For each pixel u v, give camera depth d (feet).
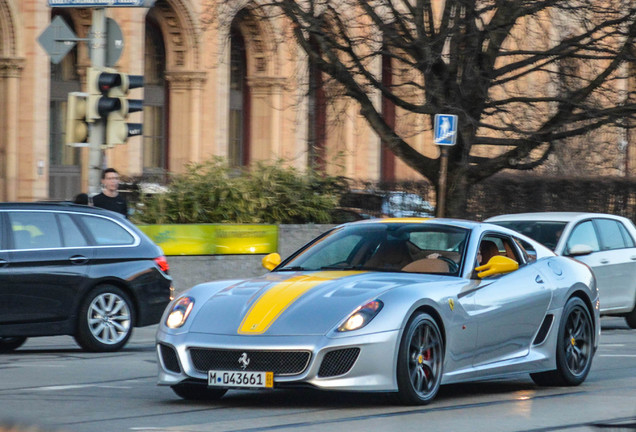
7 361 107.86
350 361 73.77
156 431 67.36
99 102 134.21
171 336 76.74
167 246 174.81
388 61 240.53
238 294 78.84
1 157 278.05
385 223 90.17
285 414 74.64
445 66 194.80
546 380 92.22
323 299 76.28
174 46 330.13
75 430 67.67
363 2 199.31
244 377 73.72
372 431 68.03
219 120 336.29
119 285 119.24
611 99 202.08
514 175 255.09
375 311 75.05
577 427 70.90
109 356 113.19
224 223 190.70
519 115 206.28
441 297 79.56
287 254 193.36
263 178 202.59
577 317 93.30
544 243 148.46
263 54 353.51
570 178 261.65
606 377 99.81
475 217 246.68
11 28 277.03
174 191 193.47
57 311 114.42
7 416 73.00
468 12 191.31
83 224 118.01
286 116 359.87
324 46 198.70
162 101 334.03
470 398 83.92
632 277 156.66
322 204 208.64
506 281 86.84
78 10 301.63
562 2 194.18
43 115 283.59
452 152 199.11
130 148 307.78
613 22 194.80
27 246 113.50
